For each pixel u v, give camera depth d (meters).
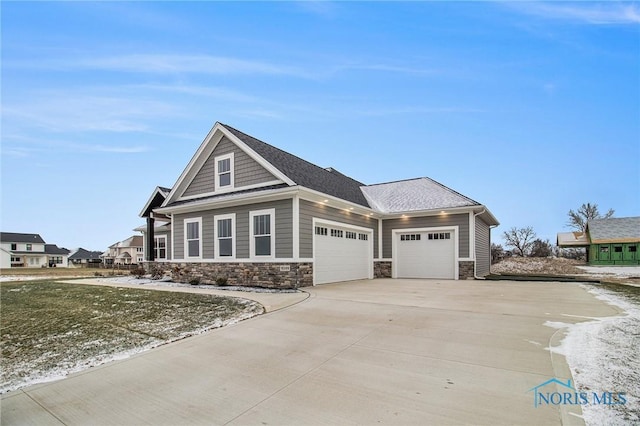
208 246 13.45
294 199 11.08
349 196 14.79
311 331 5.46
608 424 2.59
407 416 2.79
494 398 3.06
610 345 4.47
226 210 12.91
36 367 4.11
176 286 12.66
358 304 7.63
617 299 8.34
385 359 4.13
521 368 3.75
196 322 6.27
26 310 7.94
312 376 3.66
